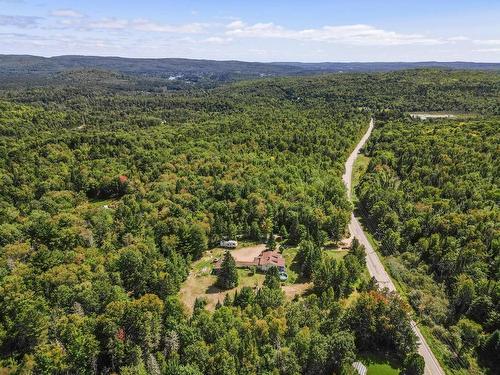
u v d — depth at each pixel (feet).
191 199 583.58
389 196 591.37
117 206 597.93
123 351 305.32
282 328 320.91
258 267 461.78
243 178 654.53
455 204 555.69
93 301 361.10
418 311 382.83
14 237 497.46
